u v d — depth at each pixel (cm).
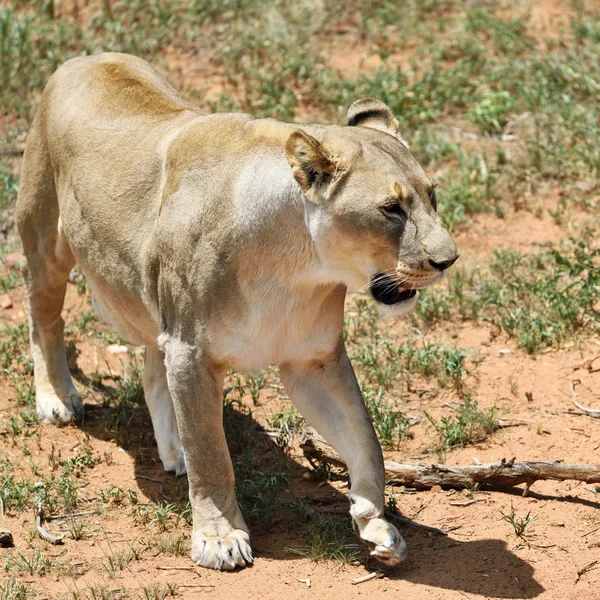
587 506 1028
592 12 2177
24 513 1062
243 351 952
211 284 932
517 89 1922
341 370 990
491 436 1170
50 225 1179
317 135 924
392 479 1080
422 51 2056
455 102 1911
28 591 926
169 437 1152
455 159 1769
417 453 1152
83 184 1082
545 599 894
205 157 959
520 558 952
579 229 1602
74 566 963
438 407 1240
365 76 1939
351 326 1424
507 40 2056
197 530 979
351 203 891
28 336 1416
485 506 1041
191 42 2106
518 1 2225
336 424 986
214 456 973
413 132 1830
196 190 955
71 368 1370
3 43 2036
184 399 966
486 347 1365
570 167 1722
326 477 1107
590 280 1403
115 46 2053
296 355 980
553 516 1016
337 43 2114
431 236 884
